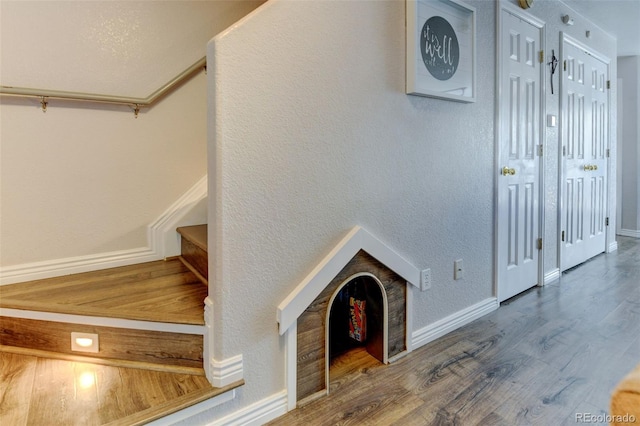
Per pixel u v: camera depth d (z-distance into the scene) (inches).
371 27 63.8
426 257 76.8
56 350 58.9
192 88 87.4
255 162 51.3
